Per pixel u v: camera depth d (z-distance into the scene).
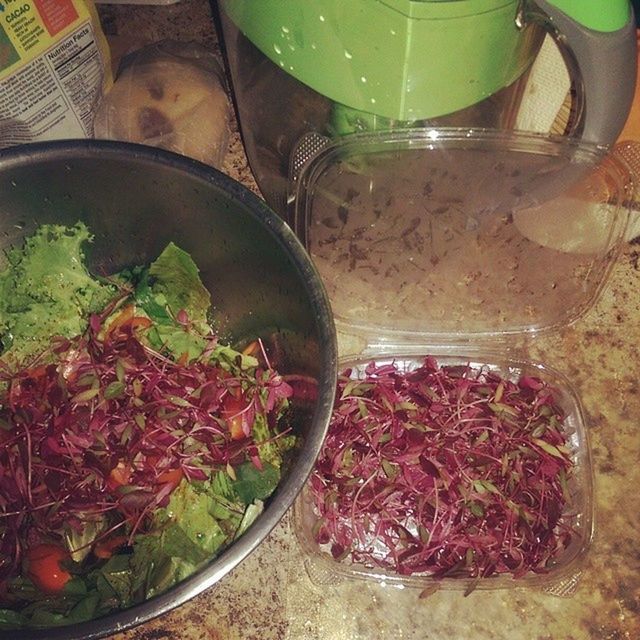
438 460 0.74
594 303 0.82
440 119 0.64
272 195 0.79
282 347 0.68
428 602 0.69
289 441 0.64
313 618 0.68
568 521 0.73
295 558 0.70
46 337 0.70
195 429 0.68
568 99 0.67
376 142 0.65
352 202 0.73
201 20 0.93
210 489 0.67
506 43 0.56
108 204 0.67
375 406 0.76
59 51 0.73
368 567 0.70
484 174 0.71
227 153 0.86
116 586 0.62
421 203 0.74
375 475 0.73
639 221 0.80
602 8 0.54
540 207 0.75
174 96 0.80
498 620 0.69
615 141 0.69
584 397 0.79
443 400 0.76
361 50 0.54
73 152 0.61
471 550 0.69
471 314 0.82
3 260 0.69
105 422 0.69
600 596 0.70
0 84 0.71
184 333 0.72
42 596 0.63
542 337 0.81
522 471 0.74
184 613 0.68
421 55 0.53
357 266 0.79
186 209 0.65
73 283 0.70
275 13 0.56
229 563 0.50
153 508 0.65
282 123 0.67
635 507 0.74
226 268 0.69
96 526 0.66
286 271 0.61
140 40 0.90
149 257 0.73
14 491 0.66
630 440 0.77
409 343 0.82
